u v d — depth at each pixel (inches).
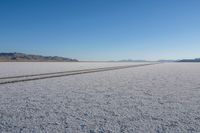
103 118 276.1
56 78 842.2
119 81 744.3
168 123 253.9
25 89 535.5
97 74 1089.4
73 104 359.6
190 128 235.3
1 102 373.4
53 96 436.8
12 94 459.2
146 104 360.2
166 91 506.6
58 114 295.0
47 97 425.1
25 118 274.4
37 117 279.4
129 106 345.1
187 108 330.3
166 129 232.7
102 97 426.6
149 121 262.8
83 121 262.7
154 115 290.7
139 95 451.2
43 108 329.7
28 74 1002.7
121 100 395.9
